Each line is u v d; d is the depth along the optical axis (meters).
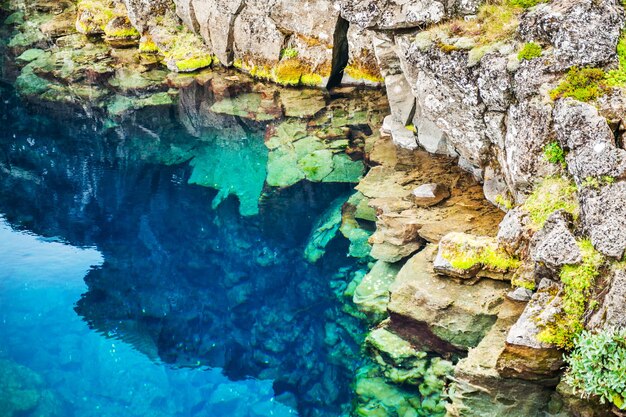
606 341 6.87
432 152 13.01
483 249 8.94
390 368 9.12
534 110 8.55
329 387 9.41
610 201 7.38
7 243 13.12
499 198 10.50
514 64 8.91
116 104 17.56
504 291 8.78
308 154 14.29
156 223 13.41
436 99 10.57
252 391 9.64
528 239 8.50
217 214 13.38
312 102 16.30
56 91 18.42
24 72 19.55
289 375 9.84
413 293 9.18
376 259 11.34
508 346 7.51
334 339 10.16
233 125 16.06
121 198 14.23
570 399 7.27
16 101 18.08
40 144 16.30
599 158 7.53
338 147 14.34
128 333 10.94
